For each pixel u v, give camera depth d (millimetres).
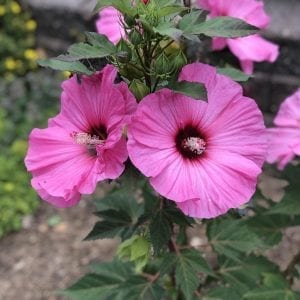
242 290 639
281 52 1219
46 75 1453
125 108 433
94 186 433
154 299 588
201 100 429
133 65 456
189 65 440
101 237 566
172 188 429
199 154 448
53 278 1036
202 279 685
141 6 435
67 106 473
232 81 443
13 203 1150
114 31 567
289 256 1020
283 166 623
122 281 640
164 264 564
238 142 447
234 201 435
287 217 678
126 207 606
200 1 623
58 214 1169
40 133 467
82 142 452
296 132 603
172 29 421
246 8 629
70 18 1433
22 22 1489
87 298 630
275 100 1256
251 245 603
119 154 434
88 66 474
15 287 1022
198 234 1045
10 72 1485
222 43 619
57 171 460
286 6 1277
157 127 435
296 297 634
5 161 1197
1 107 1343
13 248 1101
